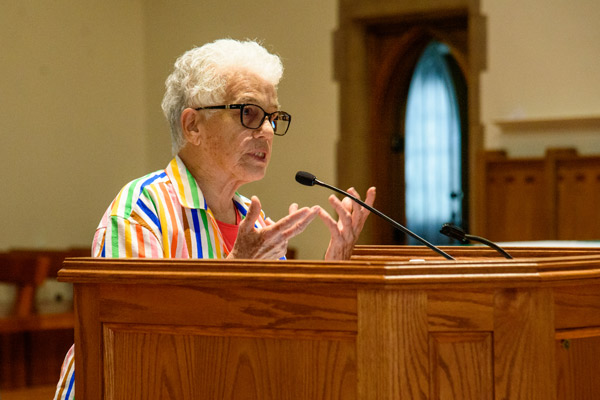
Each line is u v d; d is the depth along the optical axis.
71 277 2.26
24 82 11.09
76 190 11.78
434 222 11.62
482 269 1.96
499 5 10.30
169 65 12.62
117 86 12.45
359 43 11.50
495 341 1.98
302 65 11.71
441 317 1.96
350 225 2.79
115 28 12.43
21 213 10.97
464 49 11.18
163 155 12.68
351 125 11.44
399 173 11.80
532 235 9.71
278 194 11.79
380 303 1.94
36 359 8.55
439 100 11.61
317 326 2.02
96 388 2.25
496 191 9.94
